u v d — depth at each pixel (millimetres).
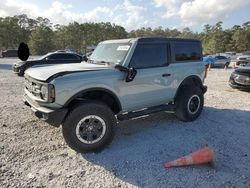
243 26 95688
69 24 88750
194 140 5000
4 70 18891
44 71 4527
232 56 38406
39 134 5082
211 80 14719
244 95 9711
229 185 3479
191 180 3582
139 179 3598
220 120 6332
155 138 5070
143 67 5141
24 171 3705
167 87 5590
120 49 5168
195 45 6312
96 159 4148
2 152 4262
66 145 4625
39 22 92688
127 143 4812
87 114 4266
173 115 6590
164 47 5547
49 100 4070
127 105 4941
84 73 4375
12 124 5594
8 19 83750
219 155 4367
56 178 3559
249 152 4520
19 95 8820
